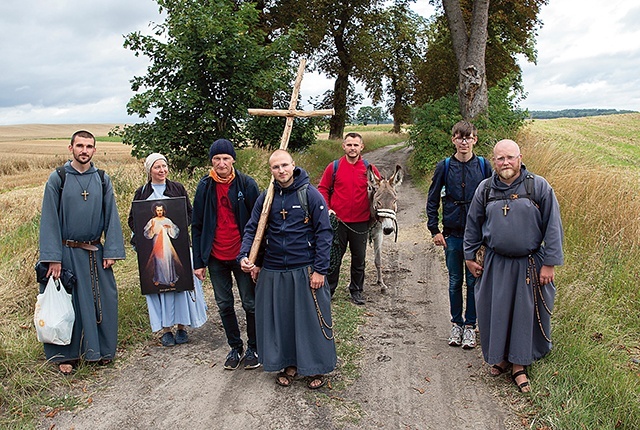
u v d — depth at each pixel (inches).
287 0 874.1
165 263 205.9
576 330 191.9
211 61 483.8
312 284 165.8
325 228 166.1
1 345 182.2
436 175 202.2
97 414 159.8
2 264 278.2
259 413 159.3
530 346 165.6
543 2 834.2
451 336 206.7
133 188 439.2
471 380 177.2
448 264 205.5
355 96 1317.7
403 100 1642.5
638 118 1784.0
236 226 181.6
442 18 903.1
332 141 1118.4
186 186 419.5
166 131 513.0
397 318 237.3
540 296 167.0
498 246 165.0
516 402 161.8
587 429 140.6
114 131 530.9
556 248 159.9
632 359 179.6
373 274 309.0
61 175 178.4
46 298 174.4
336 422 154.4
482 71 663.1
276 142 637.9
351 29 1150.3
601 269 235.5
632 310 212.1
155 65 518.9
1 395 161.3
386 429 151.1
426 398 167.2
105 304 186.4
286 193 166.9
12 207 528.4
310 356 167.8
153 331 206.4
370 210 249.4
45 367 179.9
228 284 186.9
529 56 1101.1
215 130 528.7
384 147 1553.9
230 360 189.9
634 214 275.9
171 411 161.6
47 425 153.7
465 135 195.2
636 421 141.3
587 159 421.4
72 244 179.6
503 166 162.2
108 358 189.5
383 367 188.7
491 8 832.3
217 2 517.3
